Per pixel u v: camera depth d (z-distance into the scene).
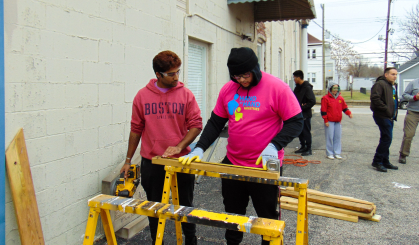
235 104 2.18
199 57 5.56
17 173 2.24
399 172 5.57
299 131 2.02
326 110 6.61
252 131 2.11
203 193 4.50
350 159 6.61
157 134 2.49
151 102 2.49
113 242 1.89
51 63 2.52
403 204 4.10
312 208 3.87
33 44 2.36
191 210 1.65
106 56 3.13
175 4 4.39
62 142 2.66
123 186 2.59
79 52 2.80
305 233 2.08
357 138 9.38
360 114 18.14
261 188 2.11
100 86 3.07
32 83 2.37
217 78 6.02
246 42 7.67
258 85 2.10
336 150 6.70
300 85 6.96
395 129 11.27
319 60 46.91
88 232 1.78
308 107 6.87
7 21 2.17
